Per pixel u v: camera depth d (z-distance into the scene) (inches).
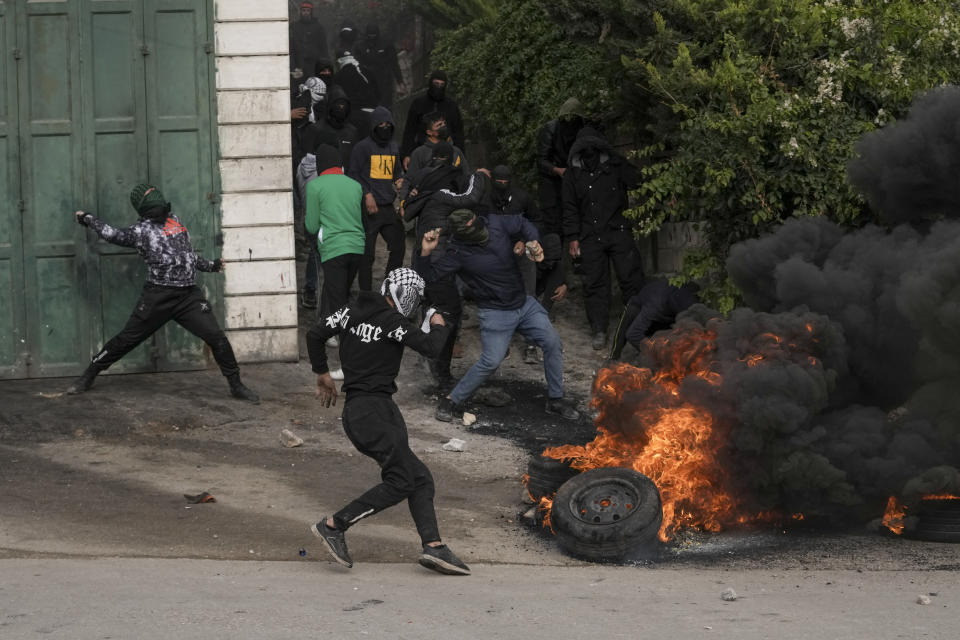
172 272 464.8
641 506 311.1
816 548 319.0
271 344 528.7
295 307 530.3
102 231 457.1
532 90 634.8
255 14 520.4
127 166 515.5
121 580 259.3
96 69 512.7
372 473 398.9
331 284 509.0
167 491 368.5
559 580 275.4
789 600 246.1
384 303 293.7
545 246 522.9
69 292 511.2
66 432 438.0
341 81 768.9
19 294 508.4
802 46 492.7
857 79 493.4
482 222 449.7
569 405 479.2
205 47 518.3
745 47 501.4
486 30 733.3
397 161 565.6
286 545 311.4
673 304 489.4
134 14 514.0
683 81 494.0
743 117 483.5
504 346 462.6
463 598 246.2
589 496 321.4
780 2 495.8
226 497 362.9
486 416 480.4
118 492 366.0
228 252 523.5
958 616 226.2
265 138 524.1
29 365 508.4
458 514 354.3
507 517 353.4
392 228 558.3
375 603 239.0
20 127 508.4
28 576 262.4
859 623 218.8
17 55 506.9
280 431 448.1
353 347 291.4
